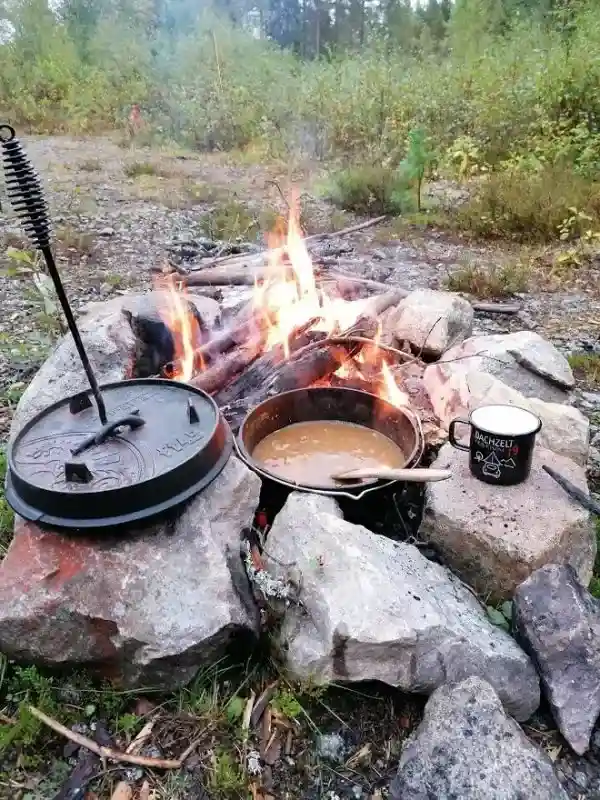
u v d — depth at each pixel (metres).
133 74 5.26
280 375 1.08
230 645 0.71
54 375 1.04
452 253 2.27
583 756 0.66
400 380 1.17
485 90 3.59
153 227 2.57
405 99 3.80
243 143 4.24
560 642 0.70
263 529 0.86
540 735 0.68
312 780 0.64
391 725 0.69
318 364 1.10
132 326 1.20
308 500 0.80
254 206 2.83
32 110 4.96
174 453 0.74
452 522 0.80
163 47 5.72
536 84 3.36
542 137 3.09
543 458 0.89
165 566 0.70
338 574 0.70
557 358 1.21
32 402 1.00
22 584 0.69
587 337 1.65
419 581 0.73
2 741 0.66
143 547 0.71
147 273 2.07
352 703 0.70
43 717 0.67
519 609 0.73
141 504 0.69
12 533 0.91
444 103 3.65
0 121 4.86
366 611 0.66
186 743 0.67
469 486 0.84
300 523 0.77
